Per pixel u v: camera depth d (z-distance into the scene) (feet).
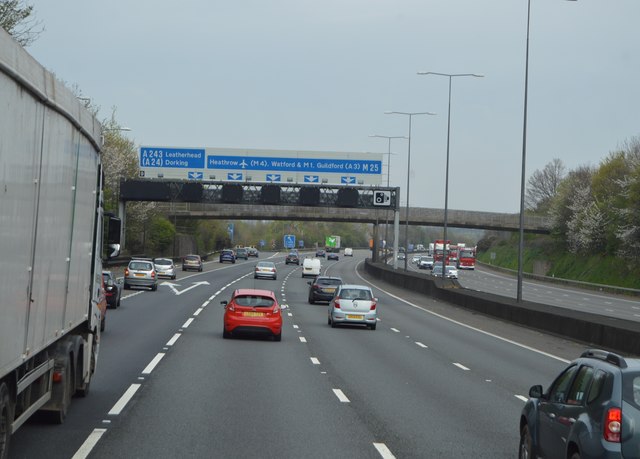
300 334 115.55
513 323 149.79
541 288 331.98
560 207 426.10
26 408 36.60
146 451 39.91
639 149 395.96
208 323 124.77
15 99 29.73
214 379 66.59
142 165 256.11
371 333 122.72
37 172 33.88
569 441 29.78
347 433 46.19
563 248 430.20
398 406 56.59
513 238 550.77
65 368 45.19
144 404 53.57
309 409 53.93
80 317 48.34
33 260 33.78
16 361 31.55
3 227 28.71
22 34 151.64
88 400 54.44
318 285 188.75
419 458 40.29
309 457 39.78
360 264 529.86
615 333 103.65
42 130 34.68
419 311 179.83
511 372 79.61
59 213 39.40
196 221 506.89
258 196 256.93
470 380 72.54
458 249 528.22
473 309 180.96
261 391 61.16
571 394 32.17
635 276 334.85
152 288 207.72
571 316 122.42
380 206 258.16
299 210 372.58
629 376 28.32
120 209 261.65
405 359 88.69
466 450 42.52
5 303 29.40
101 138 54.90
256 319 101.91
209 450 40.63
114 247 61.00
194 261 345.51
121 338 98.53
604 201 385.50
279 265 465.06
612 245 369.91
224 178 254.88
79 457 38.09
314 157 255.70
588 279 372.79
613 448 27.22
